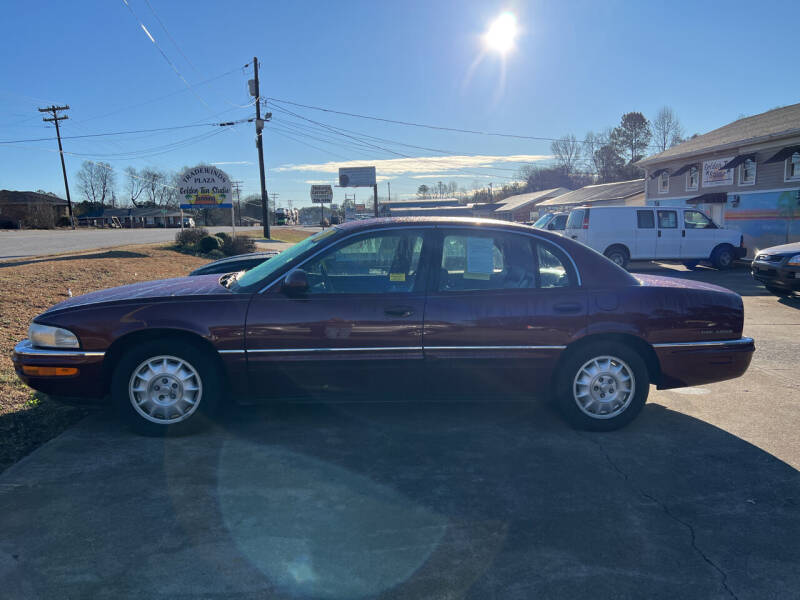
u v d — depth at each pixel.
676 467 3.63
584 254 4.23
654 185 27.61
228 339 3.87
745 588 2.44
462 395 4.13
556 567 2.56
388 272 4.10
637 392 4.15
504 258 4.14
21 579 2.42
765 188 19.70
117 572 2.48
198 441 3.92
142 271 13.02
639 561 2.62
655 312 4.12
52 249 18.31
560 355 4.09
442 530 2.86
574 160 81.12
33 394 4.70
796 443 4.04
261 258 6.78
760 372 5.99
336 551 2.66
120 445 3.82
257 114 34.75
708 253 17.47
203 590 2.37
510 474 3.49
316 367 3.94
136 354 3.85
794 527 2.93
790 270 10.66
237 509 3.02
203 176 23.17
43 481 3.30
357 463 3.61
